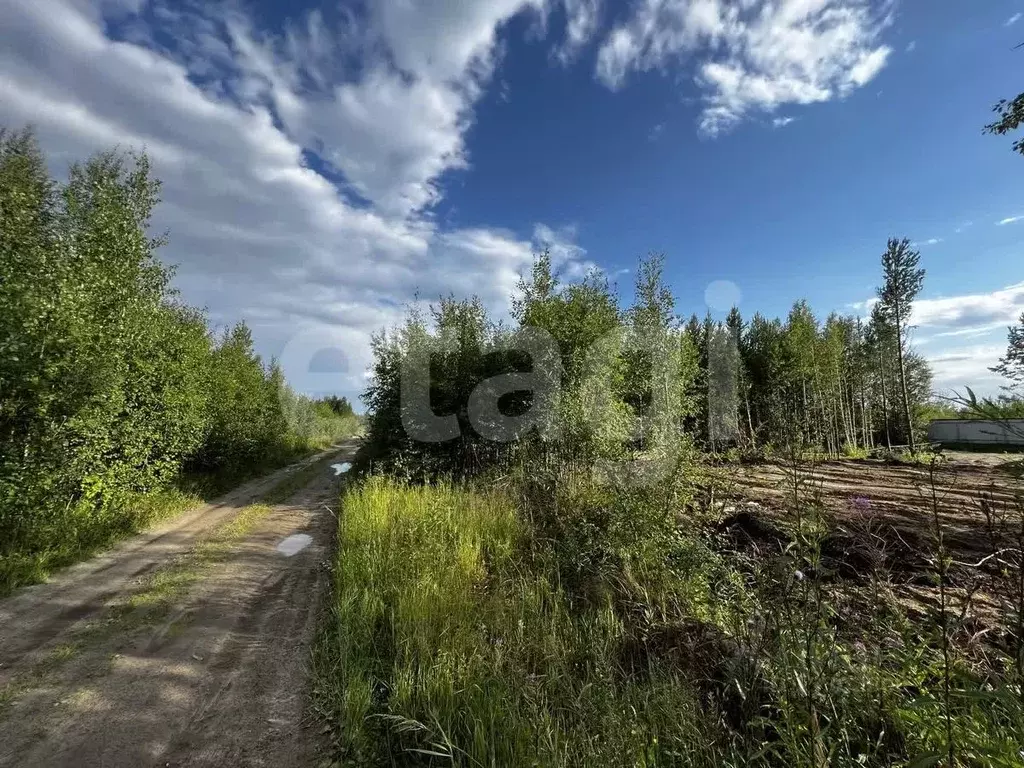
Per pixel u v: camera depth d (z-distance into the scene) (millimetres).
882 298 22500
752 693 2705
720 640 3359
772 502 7000
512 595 4758
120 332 8828
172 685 3717
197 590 5660
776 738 2549
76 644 4320
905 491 10375
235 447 16188
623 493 5840
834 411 22094
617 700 2977
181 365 11133
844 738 2121
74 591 5570
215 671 3932
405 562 5508
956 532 6000
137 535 8094
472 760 2609
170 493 10805
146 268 10047
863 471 15148
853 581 3564
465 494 8781
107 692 3600
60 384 7285
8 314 6684
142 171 10000
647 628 3871
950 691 2020
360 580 5227
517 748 2680
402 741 2977
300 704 3521
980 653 2418
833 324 25969
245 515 10094
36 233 8281
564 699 3115
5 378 6637
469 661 3531
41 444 7152
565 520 6438
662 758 2557
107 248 9133
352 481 13211
